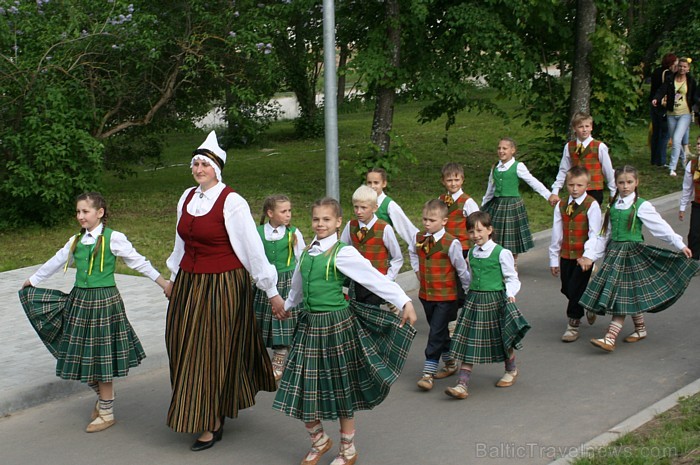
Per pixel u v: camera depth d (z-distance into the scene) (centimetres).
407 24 1355
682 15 2144
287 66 1695
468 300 605
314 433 492
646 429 499
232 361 511
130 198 1496
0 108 1226
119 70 1398
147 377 658
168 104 1523
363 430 539
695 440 464
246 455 509
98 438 541
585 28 1427
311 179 1630
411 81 1386
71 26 1291
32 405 601
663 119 1559
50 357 680
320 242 494
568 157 953
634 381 610
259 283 512
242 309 516
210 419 503
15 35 1268
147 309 823
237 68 1480
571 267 723
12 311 837
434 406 579
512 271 593
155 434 547
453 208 799
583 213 709
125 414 583
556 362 663
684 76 1474
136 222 1269
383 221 666
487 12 1317
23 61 1234
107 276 548
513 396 590
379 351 491
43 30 1305
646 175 1512
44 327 553
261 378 537
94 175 1273
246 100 1470
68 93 1302
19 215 1257
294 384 485
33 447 529
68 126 1238
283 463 497
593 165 938
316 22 1577
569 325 720
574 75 1448
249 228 503
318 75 2386
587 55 1434
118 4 1329
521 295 876
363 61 1343
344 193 1450
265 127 2217
